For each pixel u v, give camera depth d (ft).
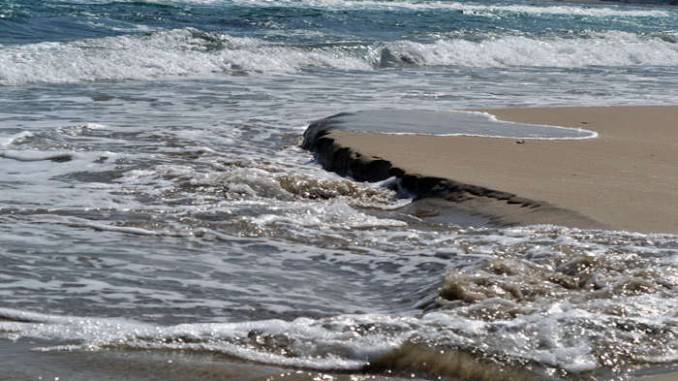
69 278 51.26
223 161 85.30
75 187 74.43
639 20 360.48
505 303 43.70
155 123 108.37
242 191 72.54
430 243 58.75
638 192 69.82
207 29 228.22
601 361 38.06
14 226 61.62
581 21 332.39
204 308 47.01
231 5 289.12
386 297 49.34
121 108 122.11
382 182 76.18
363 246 58.59
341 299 48.96
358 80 165.07
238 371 37.17
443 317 42.16
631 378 36.86
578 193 68.64
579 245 54.19
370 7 326.85
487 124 101.45
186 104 127.34
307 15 262.67
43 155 85.97
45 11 227.81
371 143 86.63
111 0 271.69
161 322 44.60
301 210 66.49
